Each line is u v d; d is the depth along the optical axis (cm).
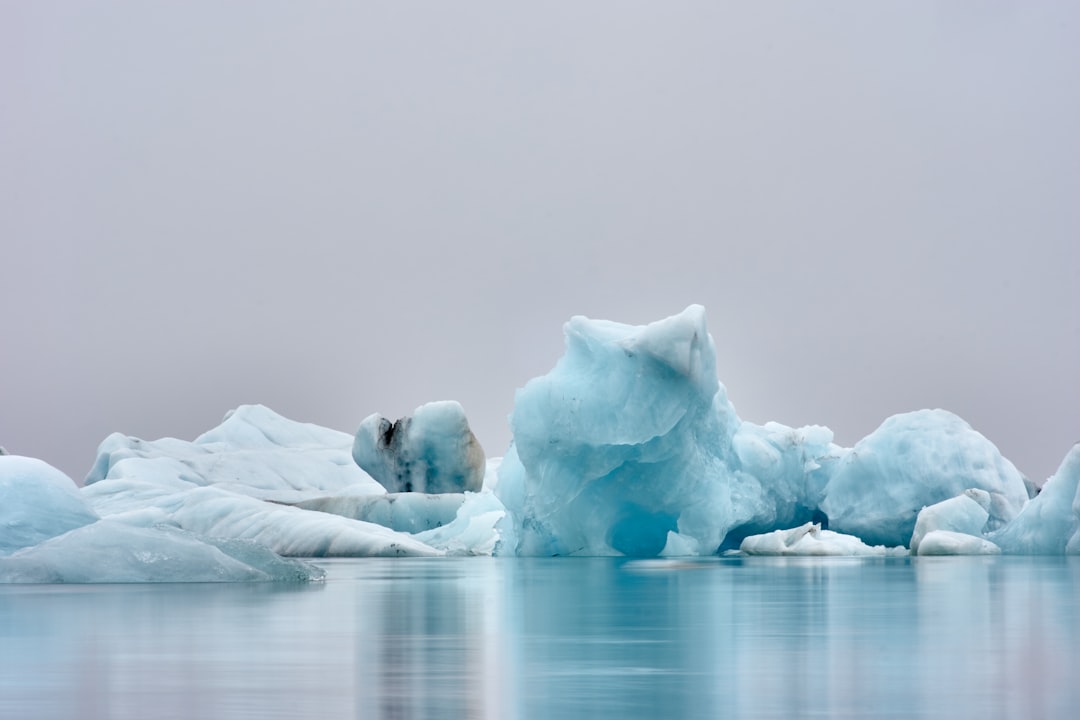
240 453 15538
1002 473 10206
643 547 9894
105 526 5619
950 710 1794
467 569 7306
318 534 10062
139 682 2161
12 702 1930
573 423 9106
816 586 5150
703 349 9244
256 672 2297
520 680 2170
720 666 2356
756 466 9919
